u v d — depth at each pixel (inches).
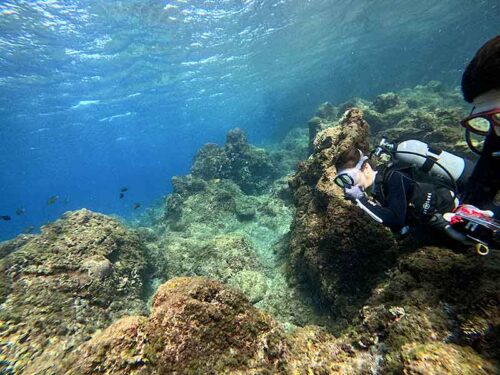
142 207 1145.4
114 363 79.2
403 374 62.2
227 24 724.0
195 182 482.9
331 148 202.8
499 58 54.4
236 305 95.9
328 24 910.4
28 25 525.3
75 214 251.0
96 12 539.5
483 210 71.7
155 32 671.1
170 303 90.4
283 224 342.0
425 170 94.0
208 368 80.7
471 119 63.2
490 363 57.5
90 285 192.1
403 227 90.4
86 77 807.1
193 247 296.7
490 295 66.8
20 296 169.8
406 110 455.2
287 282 210.8
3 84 716.0
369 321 88.9
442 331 69.7
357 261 140.5
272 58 1106.7
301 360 88.9
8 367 134.4
